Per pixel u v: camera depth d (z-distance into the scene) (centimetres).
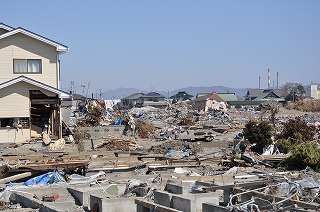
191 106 8175
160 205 1005
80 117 3750
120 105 8694
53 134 2683
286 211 935
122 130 2950
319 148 1666
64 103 5419
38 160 1769
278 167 1648
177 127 3441
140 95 10081
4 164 1664
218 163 1795
